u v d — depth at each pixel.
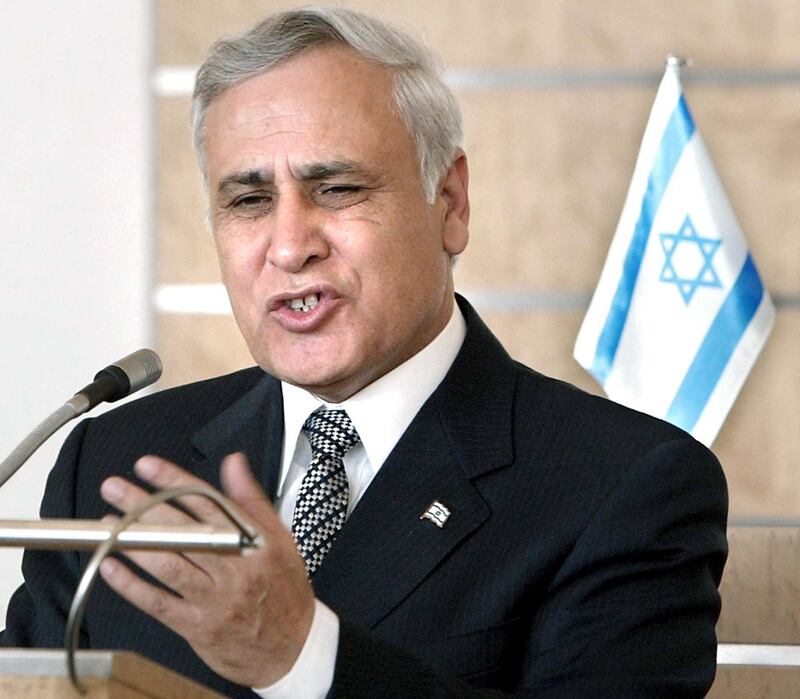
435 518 5.73
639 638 5.57
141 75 11.34
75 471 6.56
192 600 4.19
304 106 5.81
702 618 5.77
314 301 5.79
